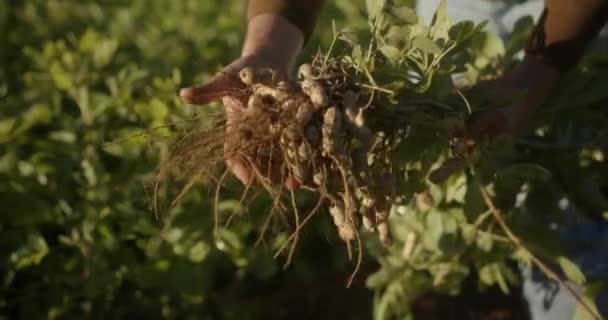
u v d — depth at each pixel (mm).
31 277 2283
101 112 2275
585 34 1546
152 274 2207
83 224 2188
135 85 2377
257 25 1592
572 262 1718
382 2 1476
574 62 1563
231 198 2090
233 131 1392
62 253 2279
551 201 1743
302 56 1796
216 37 3059
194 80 2570
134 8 3312
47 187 2225
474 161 1517
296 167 1376
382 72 1425
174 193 2123
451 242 1791
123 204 2184
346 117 1366
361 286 2664
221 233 2100
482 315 2566
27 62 2844
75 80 2389
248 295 2613
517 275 2203
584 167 1751
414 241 1944
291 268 2566
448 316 2566
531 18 1694
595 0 1527
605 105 1770
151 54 2773
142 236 2309
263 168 1409
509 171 1541
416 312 2564
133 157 2182
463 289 2604
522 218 1761
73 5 3305
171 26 3156
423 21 1688
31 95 2439
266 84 1378
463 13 1830
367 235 2113
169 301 2391
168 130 1905
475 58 1692
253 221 2008
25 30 3027
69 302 2242
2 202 2193
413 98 1453
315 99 1356
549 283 1848
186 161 1451
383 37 1489
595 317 1576
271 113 1374
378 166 1449
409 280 2004
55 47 2561
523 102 1549
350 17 3258
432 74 1448
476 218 1604
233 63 1534
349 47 1490
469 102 1513
